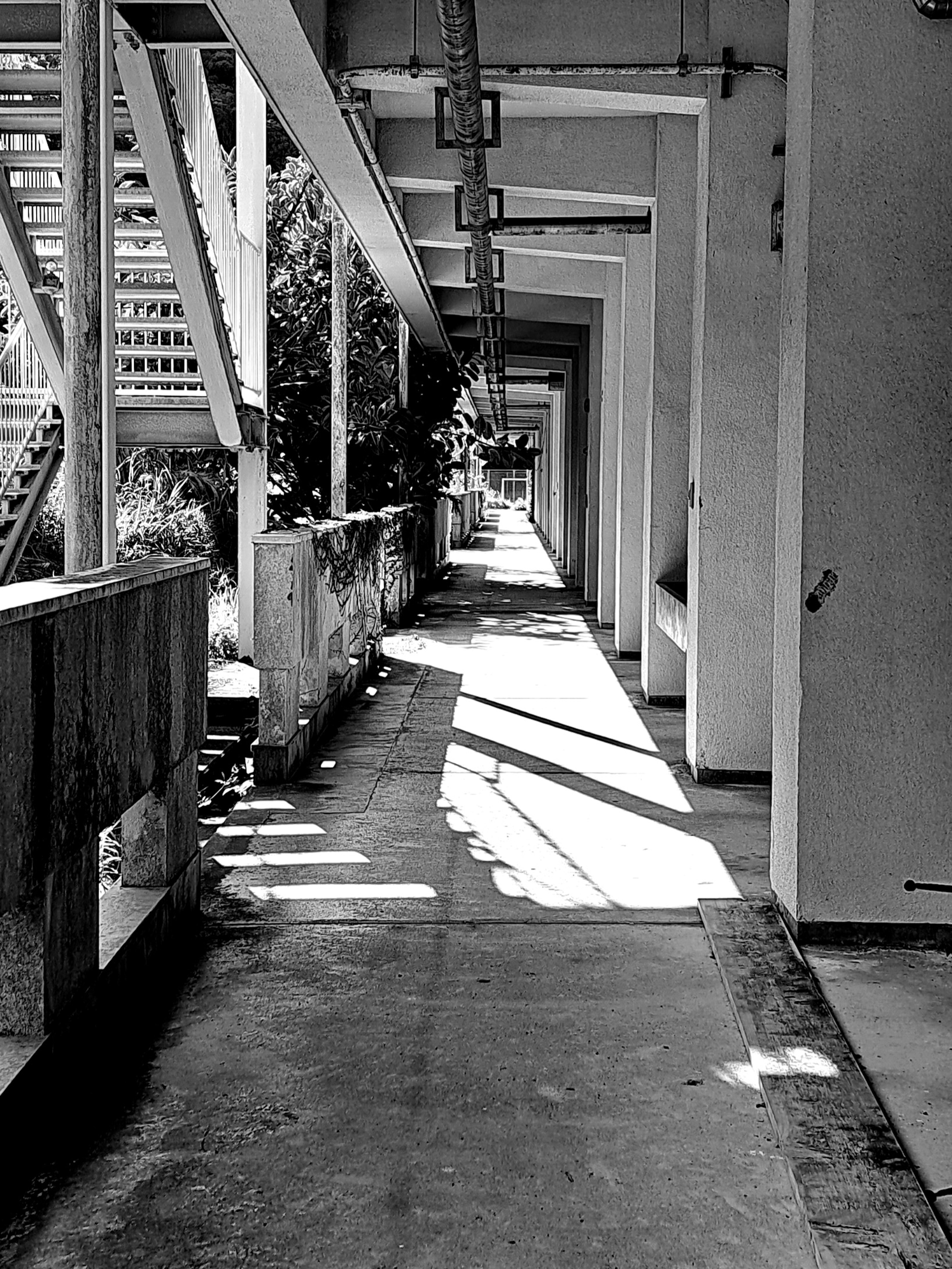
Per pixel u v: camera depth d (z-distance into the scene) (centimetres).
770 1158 262
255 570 603
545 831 523
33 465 966
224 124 1908
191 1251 230
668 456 828
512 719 786
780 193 591
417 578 1664
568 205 1016
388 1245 232
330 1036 320
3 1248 230
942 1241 227
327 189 833
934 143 368
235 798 676
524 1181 253
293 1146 266
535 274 1262
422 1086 293
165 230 860
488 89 618
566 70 597
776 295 596
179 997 345
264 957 375
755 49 586
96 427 378
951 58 367
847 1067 295
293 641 604
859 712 378
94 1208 243
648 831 524
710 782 613
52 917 272
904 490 373
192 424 1018
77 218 375
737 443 601
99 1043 303
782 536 403
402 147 820
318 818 542
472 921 408
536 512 4444
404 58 597
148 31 634
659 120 797
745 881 452
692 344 717
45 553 1228
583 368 1731
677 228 805
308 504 1474
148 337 1016
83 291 376
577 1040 318
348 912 417
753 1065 301
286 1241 233
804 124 376
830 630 376
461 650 1112
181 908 383
